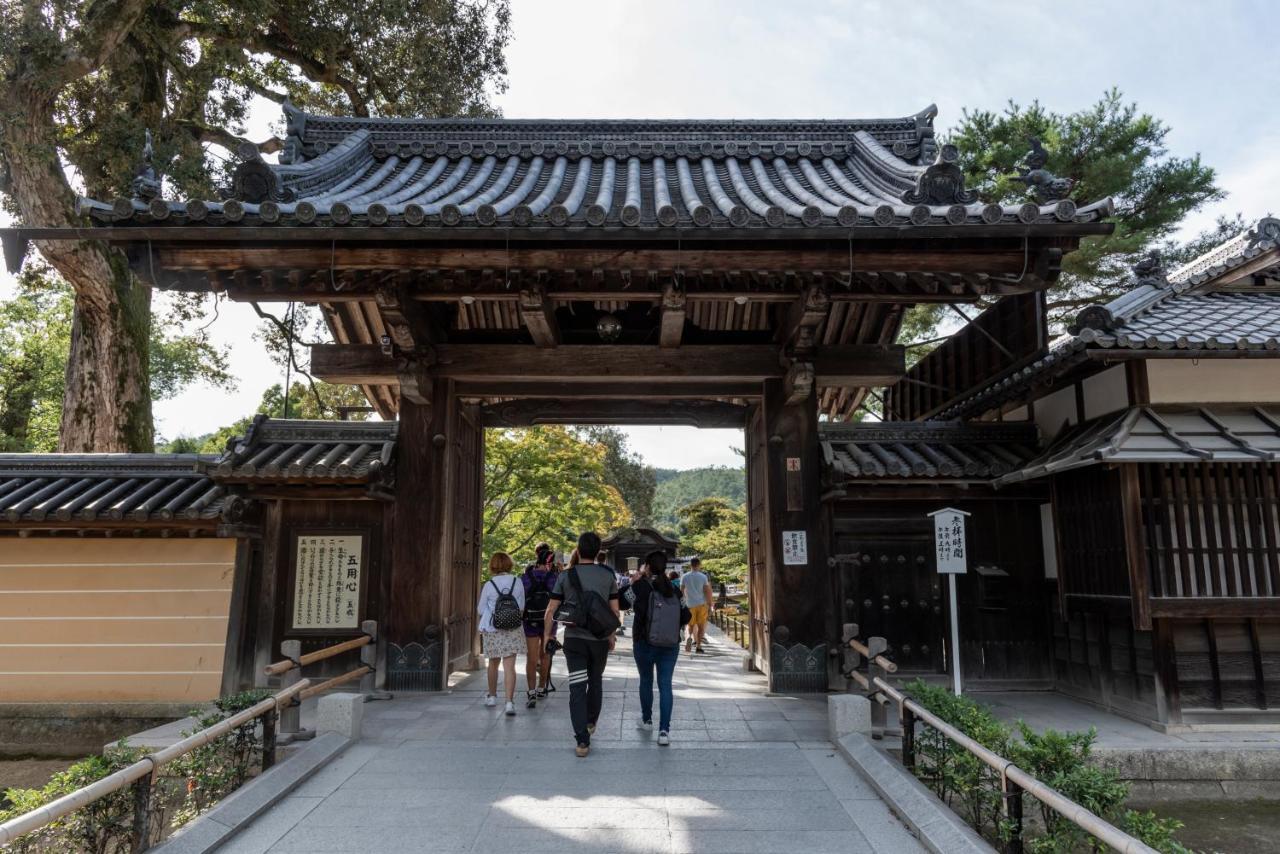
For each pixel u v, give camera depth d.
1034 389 8.92
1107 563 7.43
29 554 8.34
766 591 8.59
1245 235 8.84
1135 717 7.12
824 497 8.37
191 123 14.58
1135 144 15.39
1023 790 4.16
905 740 5.33
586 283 6.77
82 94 13.45
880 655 6.33
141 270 6.07
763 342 9.16
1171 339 6.99
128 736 6.33
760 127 9.55
